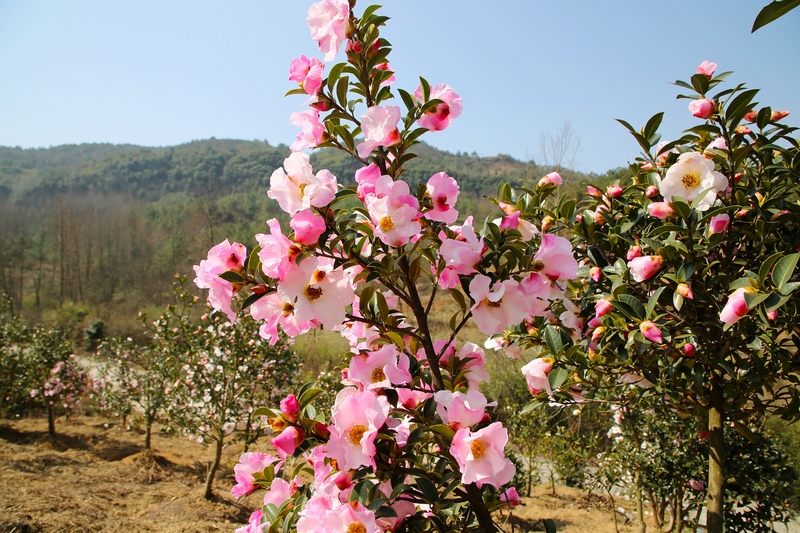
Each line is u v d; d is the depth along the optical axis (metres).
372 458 1.26
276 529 1.50
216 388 6.17
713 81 2.05
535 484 7.54
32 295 35.78
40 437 8.62
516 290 1.43
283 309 1.45
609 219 2.43
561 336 2.17
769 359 2.15
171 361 6.78
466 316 1.62
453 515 1.74
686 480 4.37
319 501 1.34
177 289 6.67
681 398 2.42
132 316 26.94
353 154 1.58
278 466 1.79
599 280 2.26
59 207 37.81
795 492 4.54
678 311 1.92
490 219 1.70
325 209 1.38
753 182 2.23
